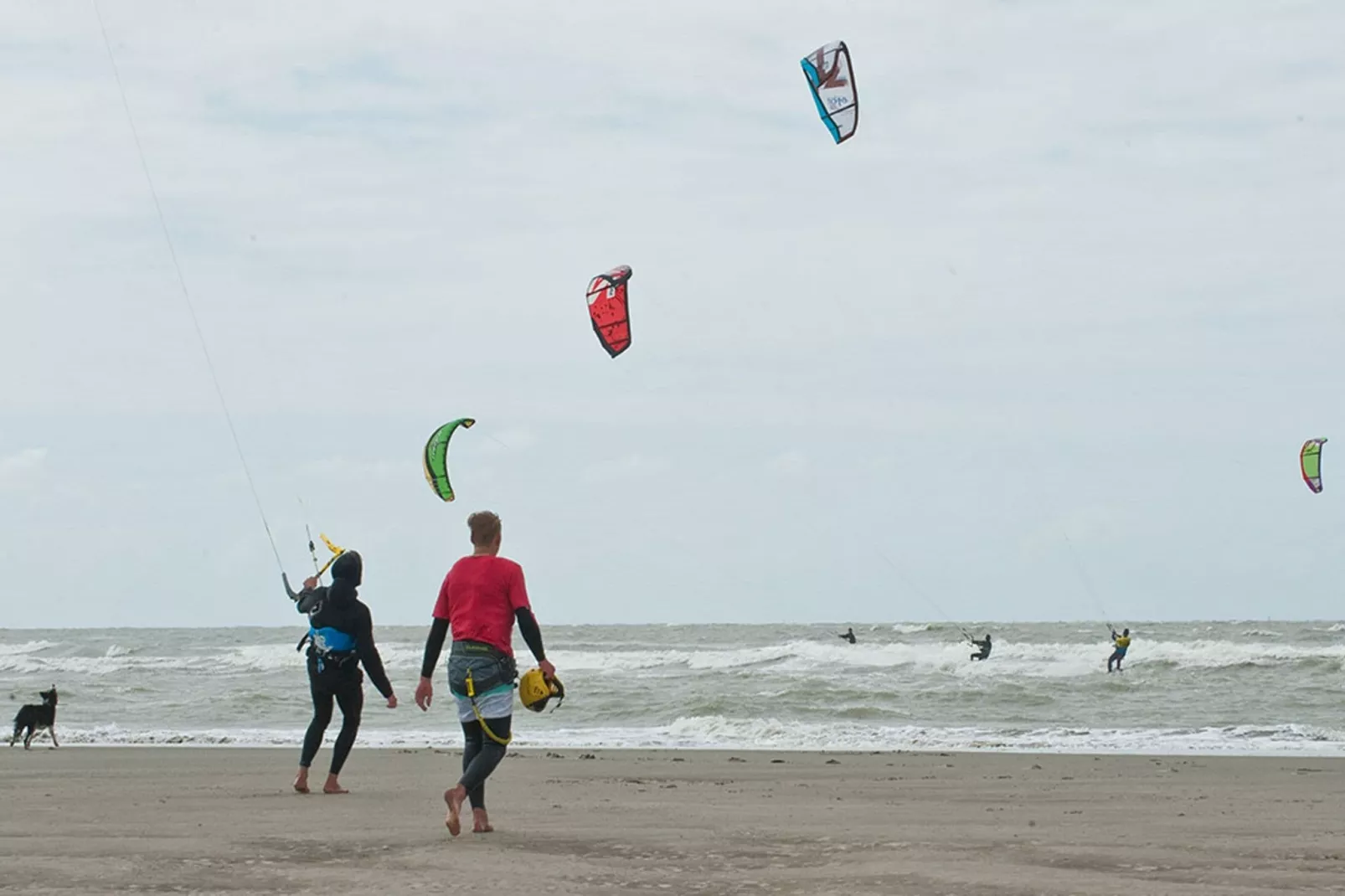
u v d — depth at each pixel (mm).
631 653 50438
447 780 12297
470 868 6438
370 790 11156
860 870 6320
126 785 11789
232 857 6801
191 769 14000
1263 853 6953
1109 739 19141
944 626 102188
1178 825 8609
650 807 9852
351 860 6730
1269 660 40094
